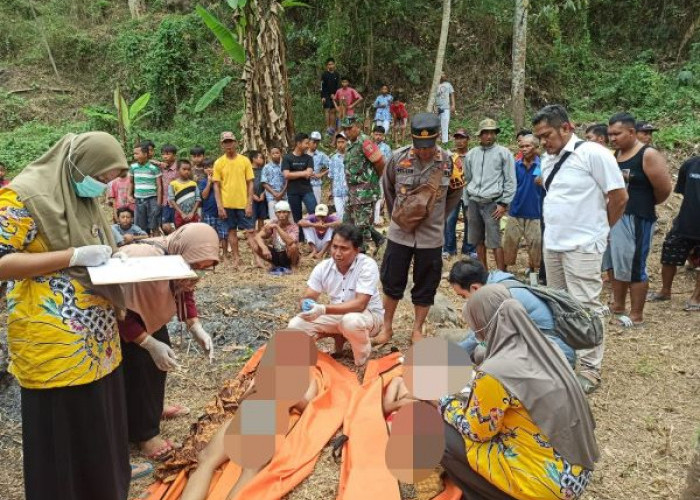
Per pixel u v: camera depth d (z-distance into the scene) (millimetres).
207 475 3299
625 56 17516
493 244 7203
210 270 7957
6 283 3150
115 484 2947
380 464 3246
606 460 3637
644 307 6254
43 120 17781
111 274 2662
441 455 2959
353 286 4523
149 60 18016
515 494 2768
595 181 4312
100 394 2857
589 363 4469
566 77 16734
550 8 16000
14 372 2777
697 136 12125
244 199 8195
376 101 14719
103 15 21328
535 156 6957
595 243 4363
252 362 4457
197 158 9391
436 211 4688
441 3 17797
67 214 2684
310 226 8258
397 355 4508
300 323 4527
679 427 3979
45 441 2793
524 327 2801
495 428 2785
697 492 2695
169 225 9031
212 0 19484
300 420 3633
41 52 19484
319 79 16844
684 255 6207
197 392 4434
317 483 3227
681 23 17016
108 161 2703
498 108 16422
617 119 5406
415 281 4863
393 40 17172
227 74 17594
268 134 11812
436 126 4418
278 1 11695
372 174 7105
